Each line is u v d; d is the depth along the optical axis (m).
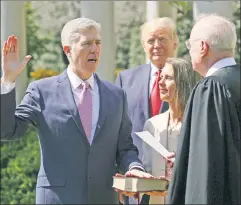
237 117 6.96
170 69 8.52
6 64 7.33
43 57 19.88
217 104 6.91
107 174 7.72
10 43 7.36
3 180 13.50
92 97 7.78
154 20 9.48
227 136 6.88
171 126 8.59
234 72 7.10
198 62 7.20
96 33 7.75
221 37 7.12
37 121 7.65
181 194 6.98
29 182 13.42
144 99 9.21
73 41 7.73
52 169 7.60
